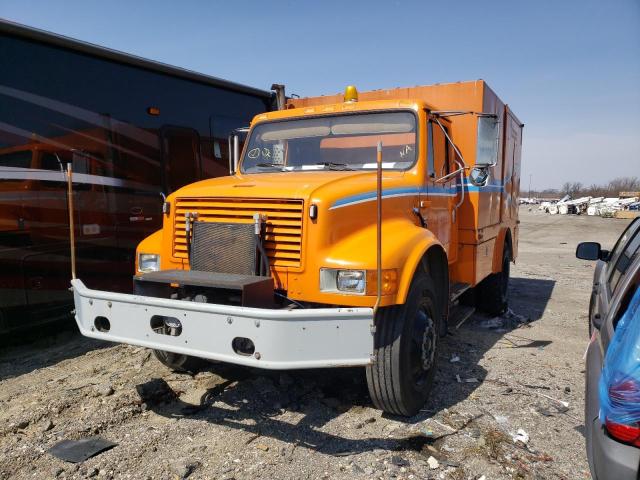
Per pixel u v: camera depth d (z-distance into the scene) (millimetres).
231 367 5012
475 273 5848
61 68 6016
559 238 22859
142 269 4457
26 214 5625
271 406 4180
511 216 8148
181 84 7609
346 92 5301
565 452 3508
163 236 4316
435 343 4180
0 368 5199
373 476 3193
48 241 5840
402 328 3684
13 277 5547
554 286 10469
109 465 3289
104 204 6449
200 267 3992
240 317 3131
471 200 5789
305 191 3721
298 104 6543
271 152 5316
